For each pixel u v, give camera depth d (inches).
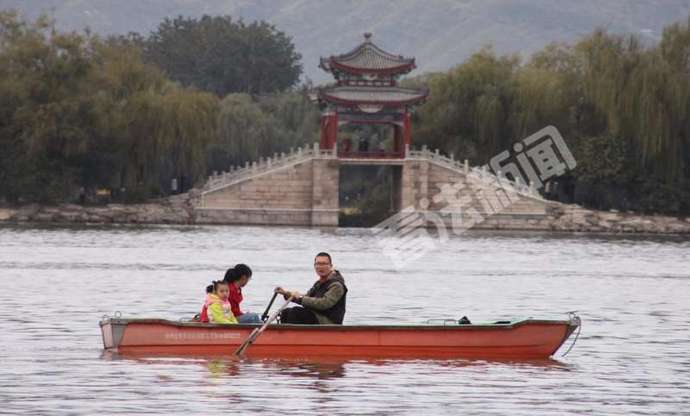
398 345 3809.1
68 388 3253.0
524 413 3024.1
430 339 3826.3
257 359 3754.9
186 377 3430.1
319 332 3779.5
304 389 3282.5
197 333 3794.3
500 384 3415.4
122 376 3435.0
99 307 5295.3
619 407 3122.5
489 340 3848.4
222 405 3051.2
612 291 6702.8
